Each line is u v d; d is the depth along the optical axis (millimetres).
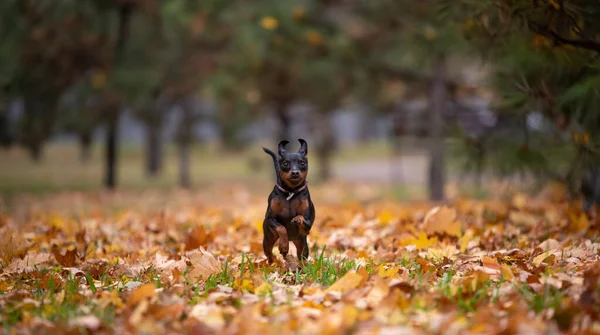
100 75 24391
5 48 22016
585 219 10188
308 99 27938
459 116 20984
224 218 14867
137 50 25844
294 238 7852
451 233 9570
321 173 38156
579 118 10477
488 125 15836
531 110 10680
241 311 5555
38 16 21469
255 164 47375
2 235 9688
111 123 26828
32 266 8469
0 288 7133
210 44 25703
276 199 7645
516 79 11031
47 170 42969
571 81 10320
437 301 5902
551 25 8734
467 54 15172
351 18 22266
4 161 48625
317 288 6398
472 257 7941
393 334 4930
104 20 23781
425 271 7395
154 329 5285
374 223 11836
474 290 6141
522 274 6645
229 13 21781
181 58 26109
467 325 5176
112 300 6113
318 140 37812
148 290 6078
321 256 7605
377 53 21984
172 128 40438
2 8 20656
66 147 69000
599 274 6316
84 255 9297
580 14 8789
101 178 36969
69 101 26125
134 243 10578
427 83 22141
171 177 39344
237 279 6957
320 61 22109
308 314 5629
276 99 28125
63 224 12930
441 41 15992
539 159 11609
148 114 29969
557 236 9766
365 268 7082
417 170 44906
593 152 9680
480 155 12734
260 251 9367
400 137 29859
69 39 22875
